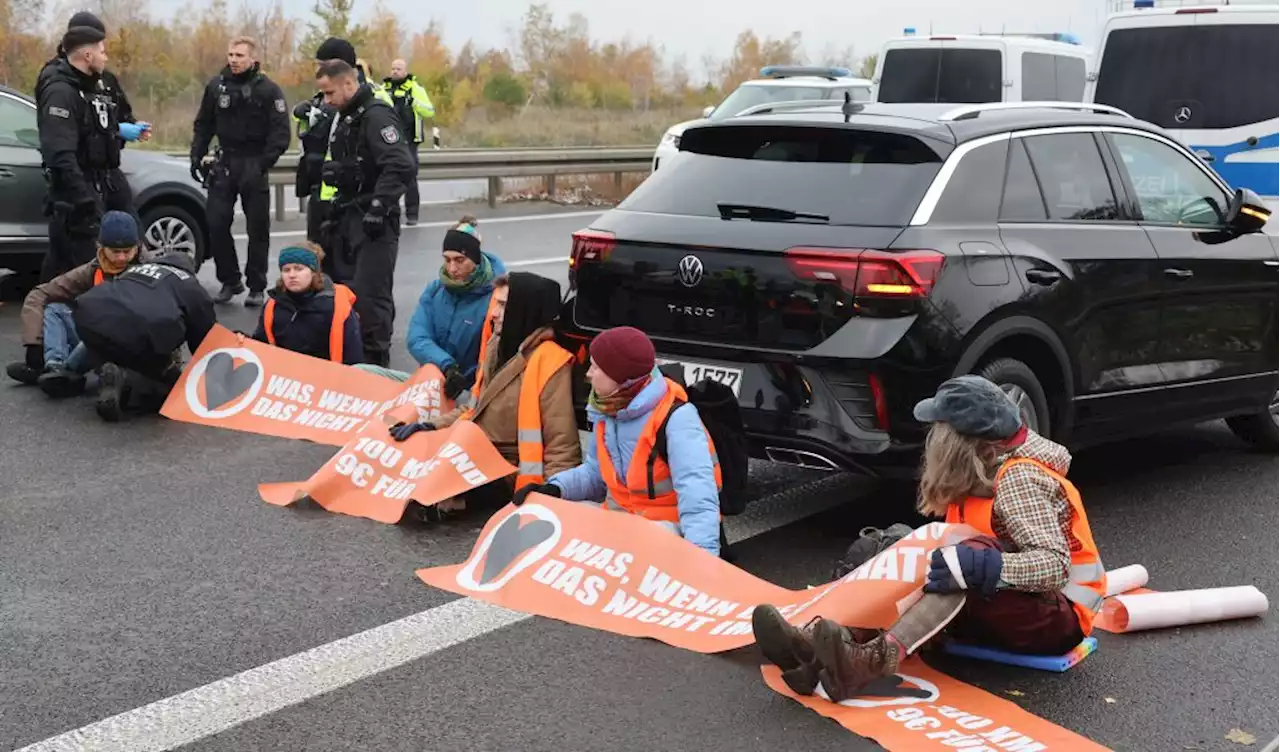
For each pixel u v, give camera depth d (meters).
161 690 4.22
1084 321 6.07
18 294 11.23
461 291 7.11
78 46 9.33
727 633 4.54
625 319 5.84
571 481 5.39
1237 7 11.42
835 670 4.04
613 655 4.52
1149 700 4.32
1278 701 4.34
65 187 9.32
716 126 6.05
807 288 5.39
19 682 4.26
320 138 9.46
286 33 29.72
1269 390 7.17
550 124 31.66
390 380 7.37
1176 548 5.82
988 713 4.08
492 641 4.62
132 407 7.74
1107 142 6.48
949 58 14.98
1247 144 11.38
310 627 4.72
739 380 5.53
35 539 5.56
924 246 5.43
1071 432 6.18
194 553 5.44
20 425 7.34
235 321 10.23
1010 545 4.34
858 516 6.14
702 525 4.96
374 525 5.82
